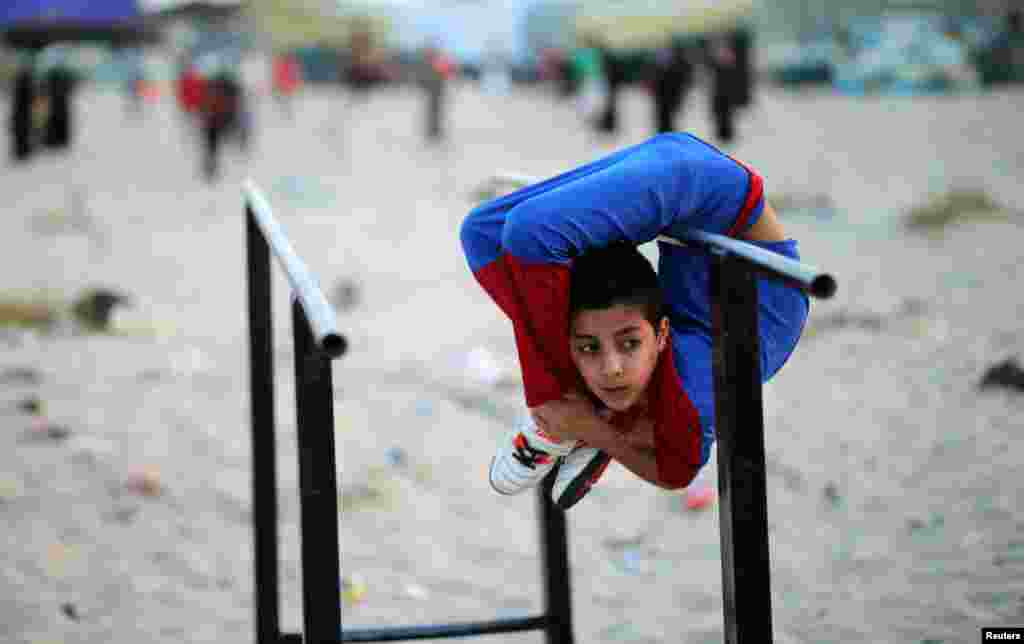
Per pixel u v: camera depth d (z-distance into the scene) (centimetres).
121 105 3356
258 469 305
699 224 216
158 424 615
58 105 2123
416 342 819
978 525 436
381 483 541
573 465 224
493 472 237
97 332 825
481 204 223
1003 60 2947
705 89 3058
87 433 591
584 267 204
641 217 205
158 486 523
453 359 763
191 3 3997
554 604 328
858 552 431
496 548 480
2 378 684
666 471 214
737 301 186
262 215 263
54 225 1326
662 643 384
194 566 453
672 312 224
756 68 3759
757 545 189
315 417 199
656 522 495
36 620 398
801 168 1573
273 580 310
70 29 2314
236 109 2030
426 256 1159
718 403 191
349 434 611
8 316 841
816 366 676
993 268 865
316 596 202
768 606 191
